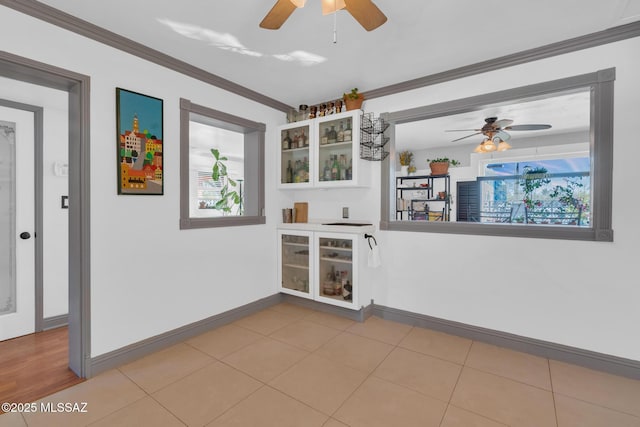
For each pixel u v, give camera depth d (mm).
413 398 1812
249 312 3164
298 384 1951
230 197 7652
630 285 2018
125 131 2170
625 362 2031
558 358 2240
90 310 2031
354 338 2623
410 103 2885
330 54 2379
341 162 3111
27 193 2754
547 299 2285
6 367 2164
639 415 1662
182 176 2557
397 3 1771
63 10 1847
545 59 2268
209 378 2016
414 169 6852
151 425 1588
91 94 2020
